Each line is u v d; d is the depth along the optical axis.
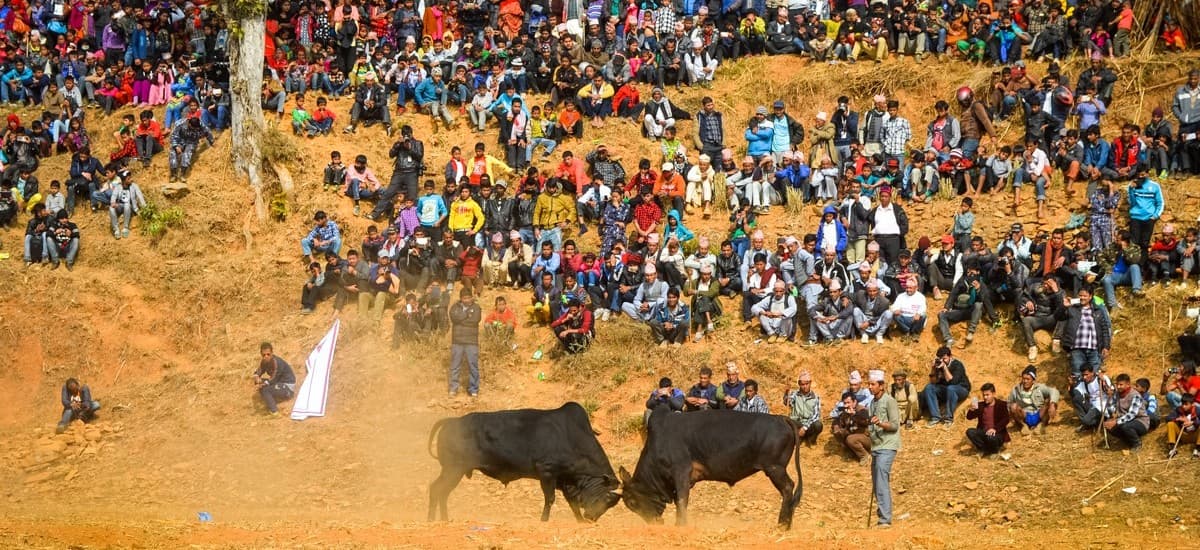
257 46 27.56
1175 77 27.72
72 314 24.61
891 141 26.69
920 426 20.09
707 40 30.80
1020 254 22.56
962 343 21.86
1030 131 26.53
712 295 22.95
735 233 24.47
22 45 32.62
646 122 28.53
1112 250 22.70
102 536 12.84
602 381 21.78
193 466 20.20
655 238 23.70
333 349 22.11
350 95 30.42
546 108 28.64
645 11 31.08
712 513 17.38
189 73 30.17
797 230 25.28
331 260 24.42
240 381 22.56
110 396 22.84
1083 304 20.53
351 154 28.31
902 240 23.94
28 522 14.19
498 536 12.73
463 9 31.25
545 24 30.77
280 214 26.86
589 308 23.00
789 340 22.42
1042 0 29.17
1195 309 21.11
